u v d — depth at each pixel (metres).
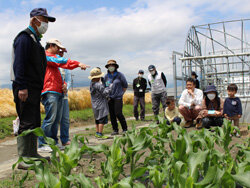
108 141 5.42
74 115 11.77
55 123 4.56
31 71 3.21
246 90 9.74
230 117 5.87
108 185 1.94
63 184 1.65
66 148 2.01
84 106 15.00
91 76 5.82
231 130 2.70
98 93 5.82
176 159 1.88
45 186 1.63
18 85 3.03
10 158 4.36
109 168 1.97
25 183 2.60
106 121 6.02
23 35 3.12
